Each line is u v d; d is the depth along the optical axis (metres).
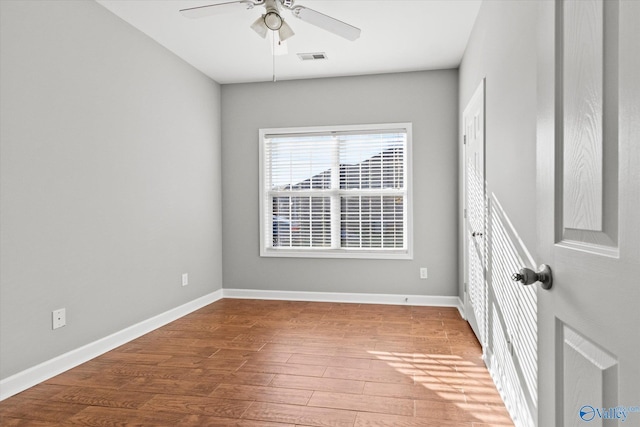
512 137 2.16
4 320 2.34
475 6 3.11
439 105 4.47
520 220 2.01
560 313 0.98
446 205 4.47
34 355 2.51
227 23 3.37
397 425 1.99
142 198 3.52
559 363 1.00
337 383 2.47
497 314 2.44
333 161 4.74
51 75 2.63
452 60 4.20
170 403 2.23
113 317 3.18
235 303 4.63
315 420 2.04
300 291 4.79
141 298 3.51
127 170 3.33
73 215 2.80
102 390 2.40
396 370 2.67
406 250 4.60
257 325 3.74
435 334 3.43
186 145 4.21
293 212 4.84
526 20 1.90
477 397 2.29
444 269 4.50
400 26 3.44
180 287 4.10
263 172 4.85
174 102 4.00
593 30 0.82
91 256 2.96
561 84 0.99
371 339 3.30
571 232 0.94
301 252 4.78
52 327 2.63
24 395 2.34
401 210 4.63
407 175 4.55
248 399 2.27
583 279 0.86
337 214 4.75
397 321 3.84
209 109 4.66
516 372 2.02
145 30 3.49
